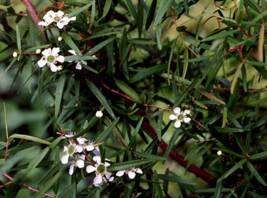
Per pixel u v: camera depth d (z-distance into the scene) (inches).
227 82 12.5
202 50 11.3
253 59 9.9
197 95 11.1
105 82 11.5
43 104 13.1
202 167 12.5
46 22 10.2
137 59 13.1
